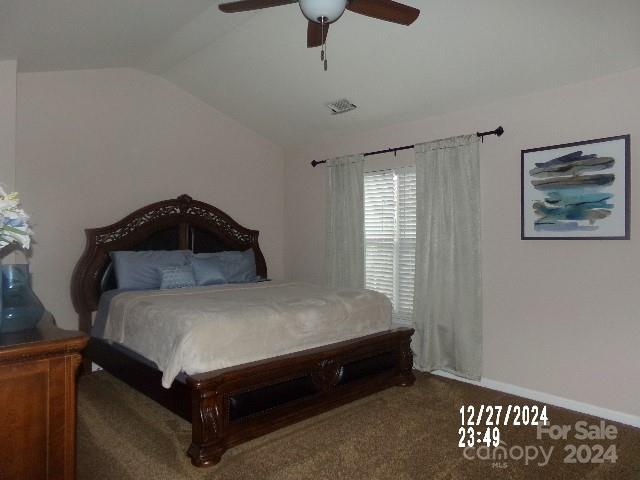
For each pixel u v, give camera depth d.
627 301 2.85
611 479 2.21
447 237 3.69
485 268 3.57
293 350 2.86
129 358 3.09
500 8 2.62
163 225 4.38
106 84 4.17
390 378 3.43
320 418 2.95
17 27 2.58
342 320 3.18
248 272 4.63
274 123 4.92
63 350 1.41
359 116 4.27
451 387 3.55
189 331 2.47
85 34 3.03
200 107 4.83
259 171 5.34
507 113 3.43
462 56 3.11
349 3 2.05
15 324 1.50
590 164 2.98
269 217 5.43
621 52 2.70
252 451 2.50
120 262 3.91
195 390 2.33
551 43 2.78
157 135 4.51
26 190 3.74
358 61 3.46
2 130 3.04
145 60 4.07
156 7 2.84
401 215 4.23
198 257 4.31
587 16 2.50
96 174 4.11
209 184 4.90
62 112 3.92
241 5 2.13
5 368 1.33
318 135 4.92
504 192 3.45
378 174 4.42
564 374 3.14
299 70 3.78
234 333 2.60
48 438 1.40
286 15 3.12
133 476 2.23
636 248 2.81
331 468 2.31
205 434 2.33
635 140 2.80
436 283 3.75
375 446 2.55
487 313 3.56
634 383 2.83
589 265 3.02
